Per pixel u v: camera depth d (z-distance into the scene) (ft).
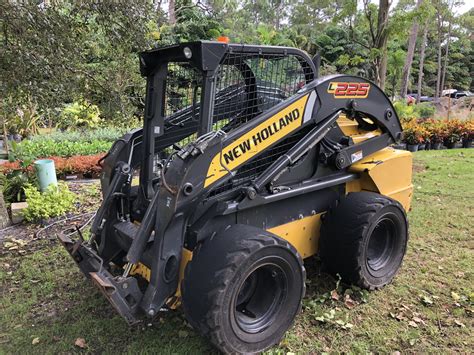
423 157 29.27
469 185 20.97
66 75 14.40
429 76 127.13
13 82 13.05
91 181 22.70
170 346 8.67
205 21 41.91
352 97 10.68
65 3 14.30
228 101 9.26
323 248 10.76
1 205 15.64
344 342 8.91
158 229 7.89
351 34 23.91
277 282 8.63
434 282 11.37
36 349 8.82
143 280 9.22
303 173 10.29
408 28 22.03
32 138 30.78
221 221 8.78
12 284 11.55
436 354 8.57
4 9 12.28
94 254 8.89
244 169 9.28
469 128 35.04
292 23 115.96
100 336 9.14
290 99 9.26
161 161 10.59
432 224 15.60
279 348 8.66
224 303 7.48
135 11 14.73
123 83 17.38
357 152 11.16
